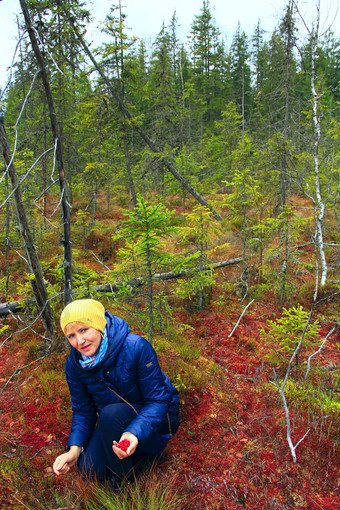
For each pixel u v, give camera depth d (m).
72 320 2.11
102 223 12.35
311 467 2.69
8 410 3.50
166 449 2.88
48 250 9.78
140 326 4.84
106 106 10.58
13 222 10.69
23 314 6.01
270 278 7.35
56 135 3.91
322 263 7.14
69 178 14.57
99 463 2.36
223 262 8.40
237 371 4.29
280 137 8.63
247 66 32.72
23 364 4.48
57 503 2.37
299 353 4.56
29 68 4.12
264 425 3.16
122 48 10.46
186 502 2.37
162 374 2.50
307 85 16.08
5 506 2.37
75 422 2.51
